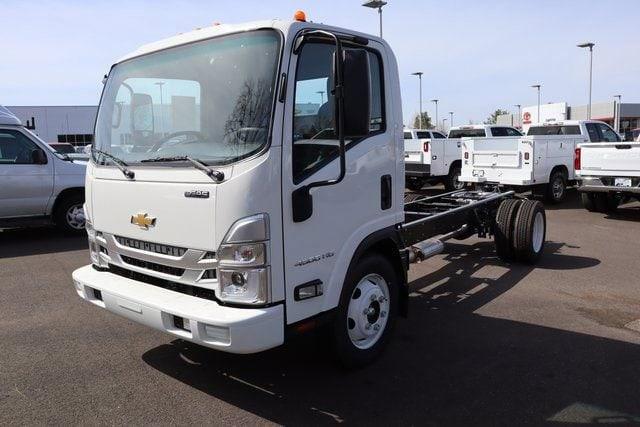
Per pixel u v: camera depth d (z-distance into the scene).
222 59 3.68
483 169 13.72
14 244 9.81
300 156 3.58
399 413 3.76
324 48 3.75
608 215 12.32
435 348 4.85
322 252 3.79
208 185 3.42
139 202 3.86
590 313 5.75
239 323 3.23
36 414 3.80
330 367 4.45
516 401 3.90
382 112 4.38
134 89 4.17
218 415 3.76
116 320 5.69
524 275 7.25
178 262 3.64
